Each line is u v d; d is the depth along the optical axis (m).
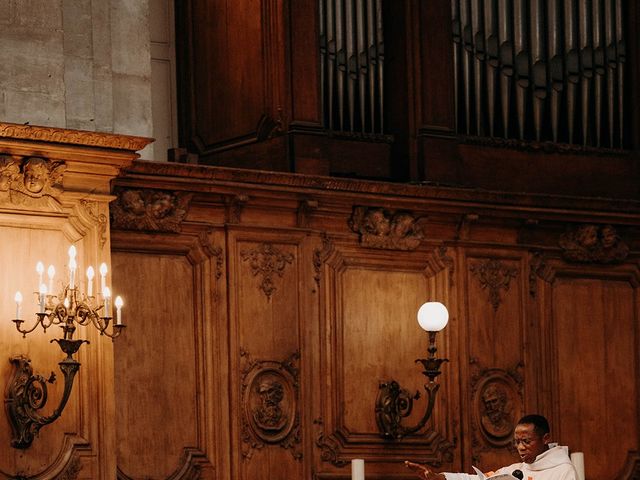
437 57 14.54
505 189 14.89
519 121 15.05
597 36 15.41
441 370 14.16
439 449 14.05
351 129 14.34
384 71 14.56
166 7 14.86
